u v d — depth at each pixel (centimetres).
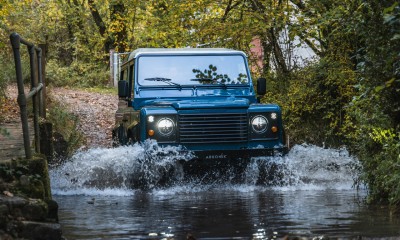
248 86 1373
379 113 952
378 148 994
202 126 1255
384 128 952
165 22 1916
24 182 764
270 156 1255
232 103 1270
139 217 880
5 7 2303
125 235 748
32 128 1303
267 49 1736
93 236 744
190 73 1363
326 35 1536
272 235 741
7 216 698
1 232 679
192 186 1223
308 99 1513
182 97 1338
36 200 730
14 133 1212
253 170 1246
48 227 704
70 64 4159
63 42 4334
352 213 888
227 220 847
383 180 941
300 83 1545
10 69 2462
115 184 1226
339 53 1478
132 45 3584
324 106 1488
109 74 3728
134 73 1352
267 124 1278
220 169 1244
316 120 1533
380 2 875
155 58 1364
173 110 1252
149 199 1071
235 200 1045
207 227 796
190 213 912
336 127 1500
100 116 2359
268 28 1620
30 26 4175
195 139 1252
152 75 1351
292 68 1683
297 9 1578
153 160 1221
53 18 4156
